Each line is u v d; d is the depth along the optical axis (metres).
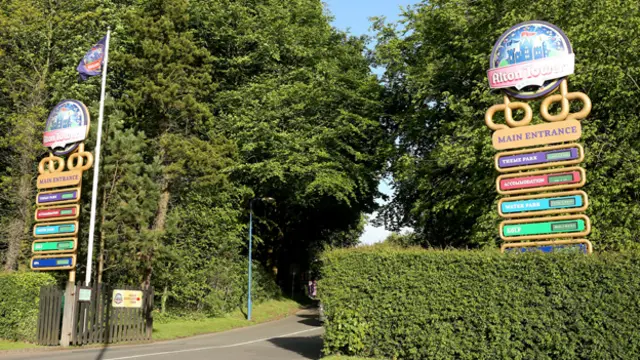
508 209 12.82
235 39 32.78
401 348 12.80
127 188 23.00
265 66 34.22
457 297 12.20
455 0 27.86
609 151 18.62
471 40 26.36
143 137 23.67
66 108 19.38
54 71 27.78
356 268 13.66
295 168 30.41
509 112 13.34
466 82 27.39
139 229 23.45
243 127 30.78
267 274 40.53
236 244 33.19
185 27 27.98
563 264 11.17
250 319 31.50
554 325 11.06
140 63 25.86
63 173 19.19
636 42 18.33
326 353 13.77
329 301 13.83
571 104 19.59
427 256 12.83
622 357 10.28
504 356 11.40
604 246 17.02
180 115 26.83
